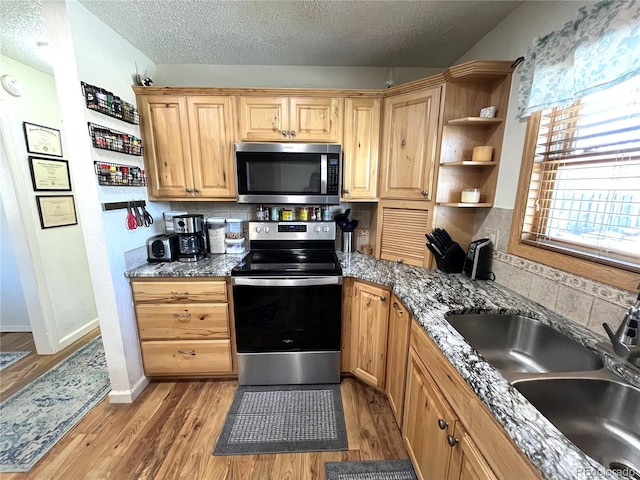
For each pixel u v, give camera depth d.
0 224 2.49
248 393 1.86
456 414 0.91
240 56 2.02
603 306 1.00
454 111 1.64
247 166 1.90
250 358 1.88
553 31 1.21
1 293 2.61
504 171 1.53
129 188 1.81
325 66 2.18
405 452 1.45
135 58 1.88
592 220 1.09
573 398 0.84
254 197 1.93
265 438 1.53
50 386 1.94
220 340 1.89
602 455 0.79
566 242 1.20
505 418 0.65
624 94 0.95
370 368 1.82
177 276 1.78
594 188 1.07
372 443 1.50
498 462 0.69
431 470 1.09
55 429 1.59
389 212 1.99
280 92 1.88
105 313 1.68
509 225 1.48
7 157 2.04
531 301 1.32
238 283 1.76
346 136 1.95
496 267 1.58
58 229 2.38
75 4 1.39
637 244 0.94
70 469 1.37
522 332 1.22
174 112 1.91
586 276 1.06
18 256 2.17
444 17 1.52
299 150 1.87
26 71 2.13
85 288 2.64
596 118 1.06
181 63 2.15
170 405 1.76
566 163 1.20
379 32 1.68
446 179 1.73
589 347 0.97
